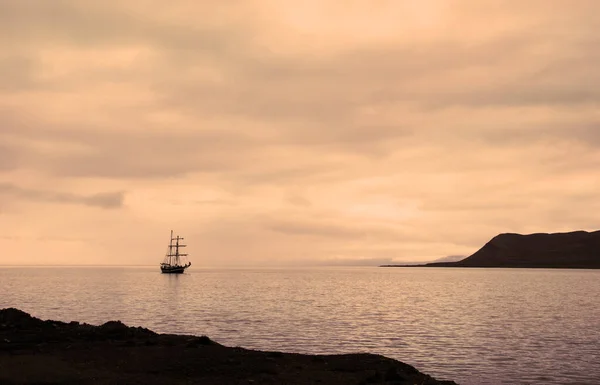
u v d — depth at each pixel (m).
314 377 23.55
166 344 30.48
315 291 170.50
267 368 24.55
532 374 41.81
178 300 120.06
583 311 103.69
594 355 51.00
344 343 56.31
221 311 92.44
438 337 62.97
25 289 162.00
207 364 25.22
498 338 62.75
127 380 21.78
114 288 175.38
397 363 27.61
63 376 21.84
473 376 40.91
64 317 78.31
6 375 21.27
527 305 119.12
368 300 130.75
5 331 32.78
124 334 33.25
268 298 131.62
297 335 61.47
